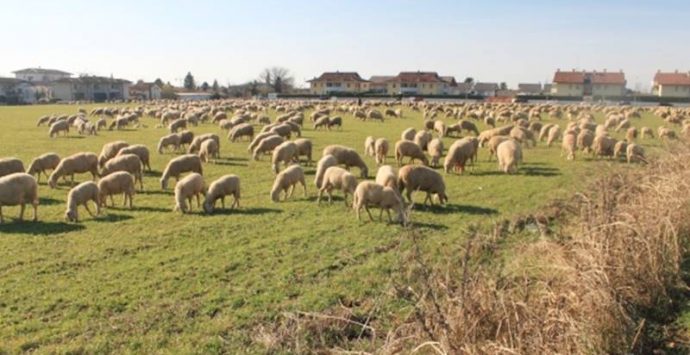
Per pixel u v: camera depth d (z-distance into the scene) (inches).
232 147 1406.3
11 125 2132.1
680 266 468.1
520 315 320.8
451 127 1770.4
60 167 877.2
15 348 346.0
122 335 366.3
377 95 5374.0
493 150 1184.2
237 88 7298.2
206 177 981.8
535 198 797.9
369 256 529.0
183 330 376.2
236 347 356.2
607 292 351.9
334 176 738.8
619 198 511.2
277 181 786.2
